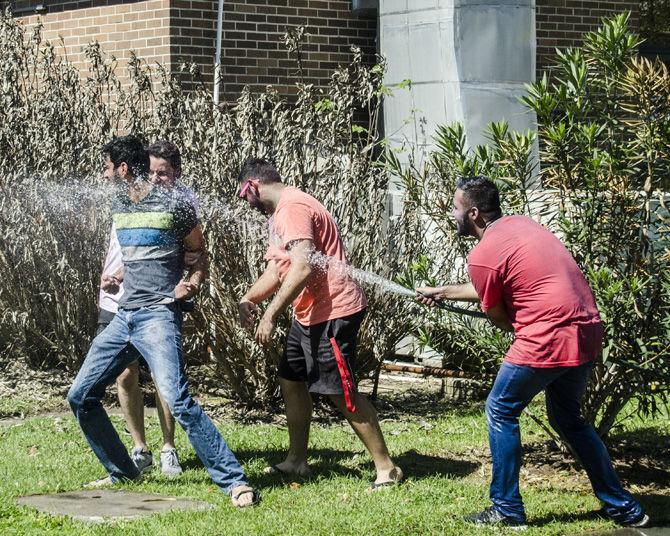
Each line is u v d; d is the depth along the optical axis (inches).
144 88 484.1
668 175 337.4
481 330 371.6
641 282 330.0
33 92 530.0
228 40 572.4
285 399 349.7
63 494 325.7
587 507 318.3
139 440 355.6
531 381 293.6
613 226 335.9
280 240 334.6
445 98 549.3
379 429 337.7
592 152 337.1
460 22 545.6
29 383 503.8
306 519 297.4
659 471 362.9
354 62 470.3
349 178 439.8
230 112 492.4
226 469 314.0
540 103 339.3
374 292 441.7
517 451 298.2
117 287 353.7
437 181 399.5
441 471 357.7
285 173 436.1
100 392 327.6
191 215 326.6
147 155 327.3
